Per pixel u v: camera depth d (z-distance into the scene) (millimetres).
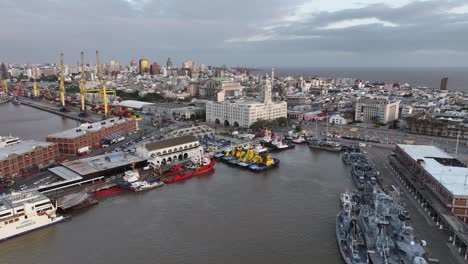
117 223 160250
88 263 128250
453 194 153625
